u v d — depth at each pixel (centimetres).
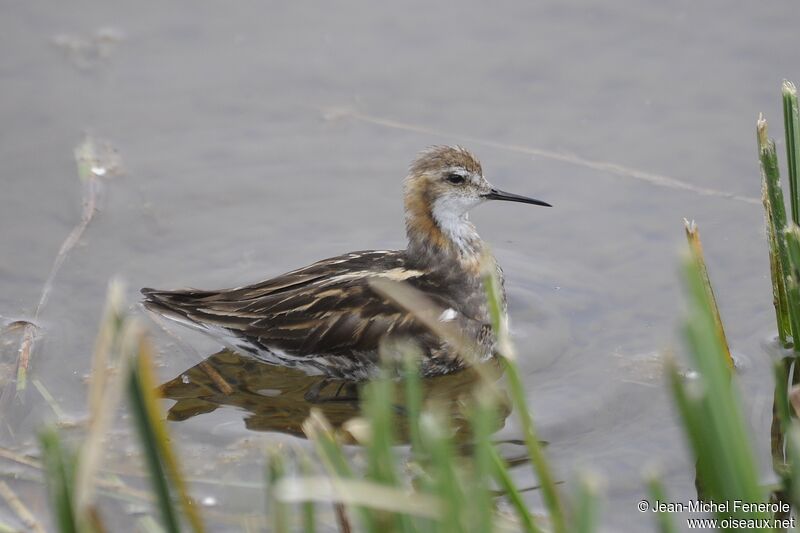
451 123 1648
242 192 1554
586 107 1659
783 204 1108
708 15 1802
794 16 1780
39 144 1609
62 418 1154
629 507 1014
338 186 1567
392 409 1214
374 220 1513
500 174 1553
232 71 1745
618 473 1062
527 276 1405
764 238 1411
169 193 1546
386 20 1848
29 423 1149
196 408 1212
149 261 1431
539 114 1655
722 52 1725
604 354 1256
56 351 1266
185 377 1268
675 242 1424
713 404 657
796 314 1100
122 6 1859
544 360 1259
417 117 1662
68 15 1841
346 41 1805
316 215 1522
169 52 1777
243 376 1287
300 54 1778
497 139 1617
